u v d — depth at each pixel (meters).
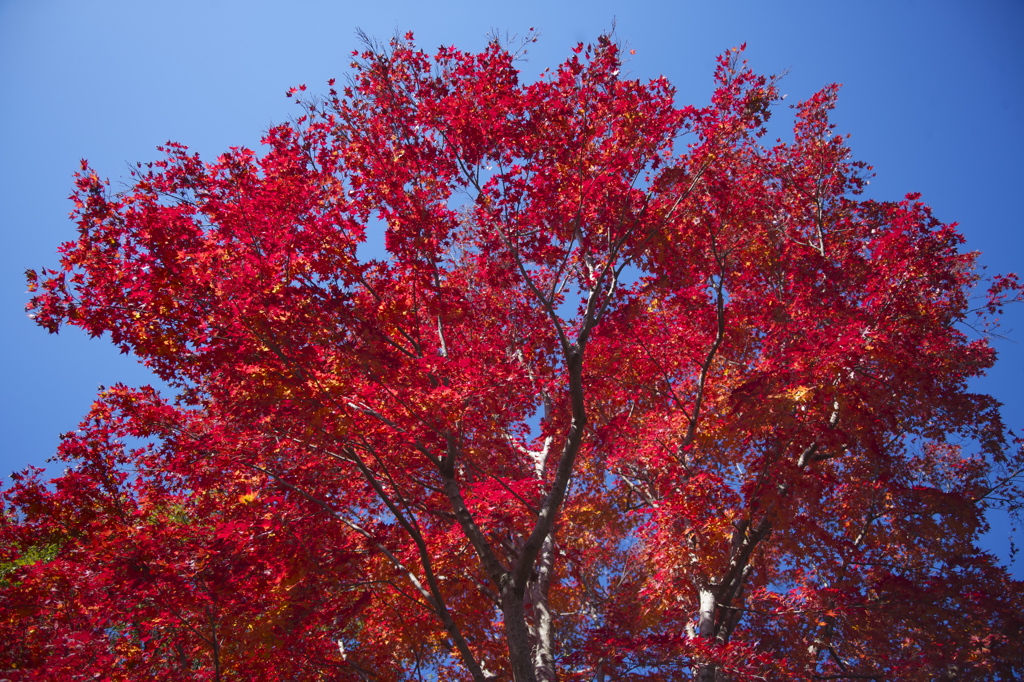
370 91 9.18
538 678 9.38
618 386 12.34
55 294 7.30
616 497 13.59
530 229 9.70
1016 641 10.63
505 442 12.10
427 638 11.91
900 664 11.02
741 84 9.64
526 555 7.56
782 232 14.72
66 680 8.12
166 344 7.62
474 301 11.69
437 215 9.62
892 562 13.20
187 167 8.13
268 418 8.35
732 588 11.74
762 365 11.18
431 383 8.53
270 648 8.55
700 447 12.93
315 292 8.24
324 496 9.37
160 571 7.95
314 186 8.87
